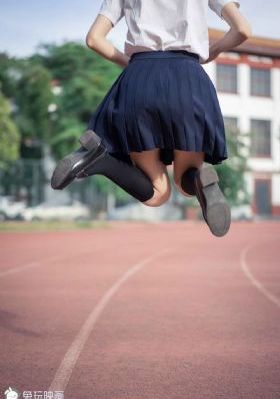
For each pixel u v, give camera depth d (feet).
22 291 25.20
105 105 7.30
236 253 49.70
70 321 18.03
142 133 6.98
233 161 115.55
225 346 14.62
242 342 15.10
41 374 11.84
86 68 116.47
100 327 17.10
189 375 11.83
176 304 21.66
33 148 120.06
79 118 112.88
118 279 30.01
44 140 115.14
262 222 119.85
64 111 112.47
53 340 15.20
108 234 78.02
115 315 19.19
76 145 109.91
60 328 16.87
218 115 7.26
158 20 7.27
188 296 23.82
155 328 16.98
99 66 115.85
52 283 28.14
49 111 113.60
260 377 11.71
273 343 15.01
